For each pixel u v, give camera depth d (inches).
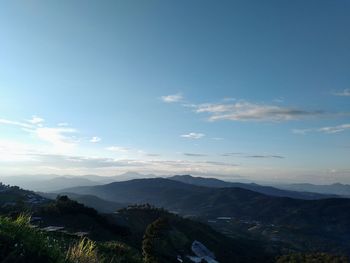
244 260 6092.5
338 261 4842.5
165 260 2223.2
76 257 393.1
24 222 360.2
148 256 1429.6
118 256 817.5
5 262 304.3
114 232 3284.9
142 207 7859.3
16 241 327.3
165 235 4899.1
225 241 7672.2
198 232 7101.4
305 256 5334.6
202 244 5900.6
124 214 6840.6
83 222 3011.8
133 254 936.9
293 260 5285.4
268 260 6082.7
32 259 323.3
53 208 3174.2
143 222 6471.5
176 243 4980.3
